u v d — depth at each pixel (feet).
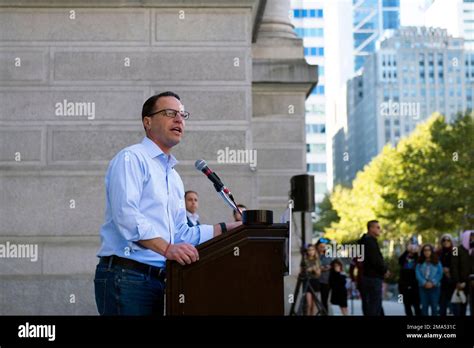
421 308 43.32
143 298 13.10
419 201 118.32
